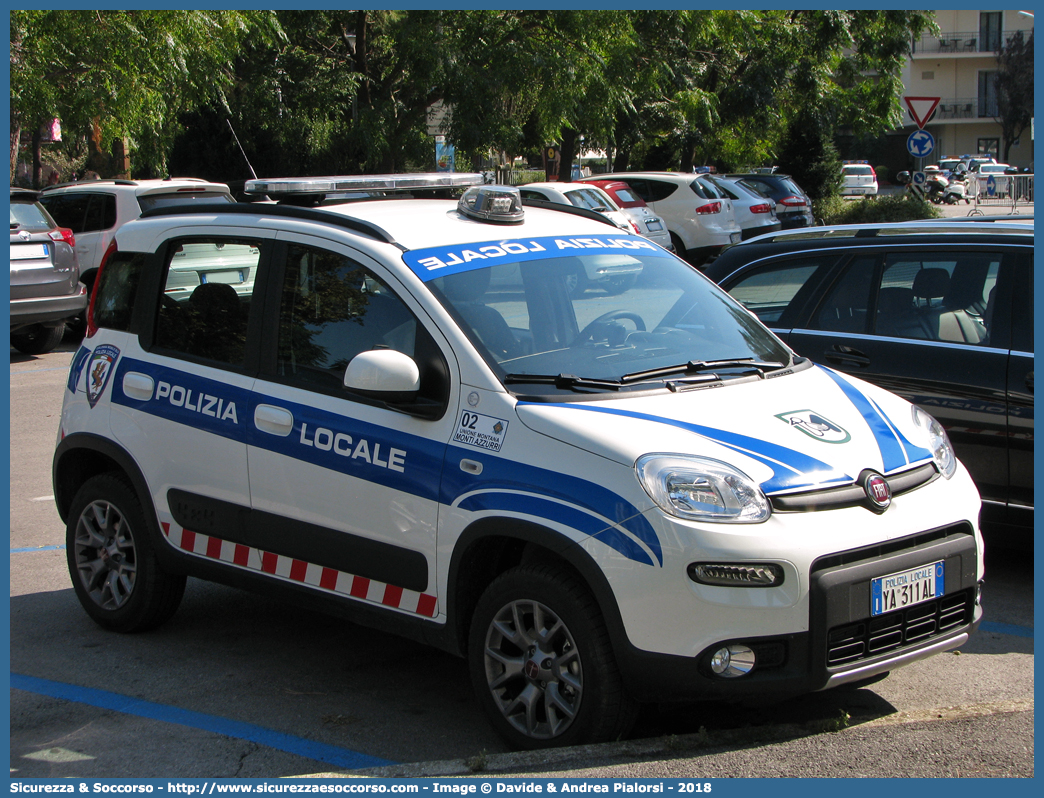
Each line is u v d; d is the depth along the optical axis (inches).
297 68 983.6
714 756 136.6
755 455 140.3
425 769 138.6
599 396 151.3
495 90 895.7
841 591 134.3
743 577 131.0
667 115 1187.9
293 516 171.2
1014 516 210.8
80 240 586.2
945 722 142.9
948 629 148.3
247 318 183.8
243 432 177.5
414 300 162.4
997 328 217.3
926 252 231.8
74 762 150.6
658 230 808.3
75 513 207.3
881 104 1346.0
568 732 141.2
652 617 133.0
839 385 169.6
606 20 928.9
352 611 165.5
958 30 2888.8
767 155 1412.4
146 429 193.0
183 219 200.2
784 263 253.9
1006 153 2886.3
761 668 133.6
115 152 953.5
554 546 139.0
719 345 175.3
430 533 152.9
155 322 198.5
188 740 157.2
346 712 166.9
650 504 134.0
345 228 176.9
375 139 927.7
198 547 186.9
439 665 186.7
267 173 1039.6
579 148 1232.8
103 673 184.2
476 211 186.2
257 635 202.5
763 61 1221.7
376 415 161.2
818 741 139.7
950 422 217.3
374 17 1005.8
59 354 562.6
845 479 141.0
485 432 149.6
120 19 679.1
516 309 165.2
